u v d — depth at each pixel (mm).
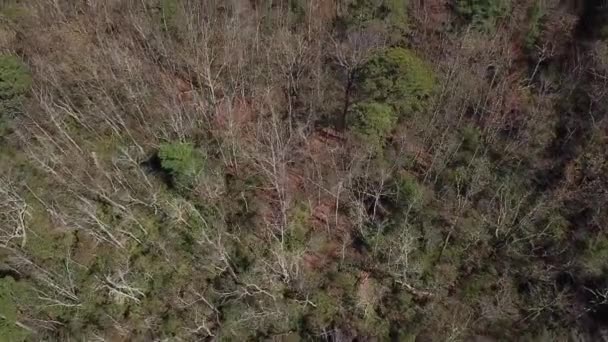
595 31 54344
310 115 50125
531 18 55531
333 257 45312
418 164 49406
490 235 45094
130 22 55188
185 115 51031
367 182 47500
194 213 45094
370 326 41500
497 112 50125
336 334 40000
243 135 50906
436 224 45688
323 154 50375
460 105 51969
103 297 42031
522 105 52125
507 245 44312
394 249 43719
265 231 45500
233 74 53719
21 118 48094
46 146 45406
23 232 41125
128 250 44094
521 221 44594
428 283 43188
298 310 41844
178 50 55156
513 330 40469
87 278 42719
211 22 56500
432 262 44312
